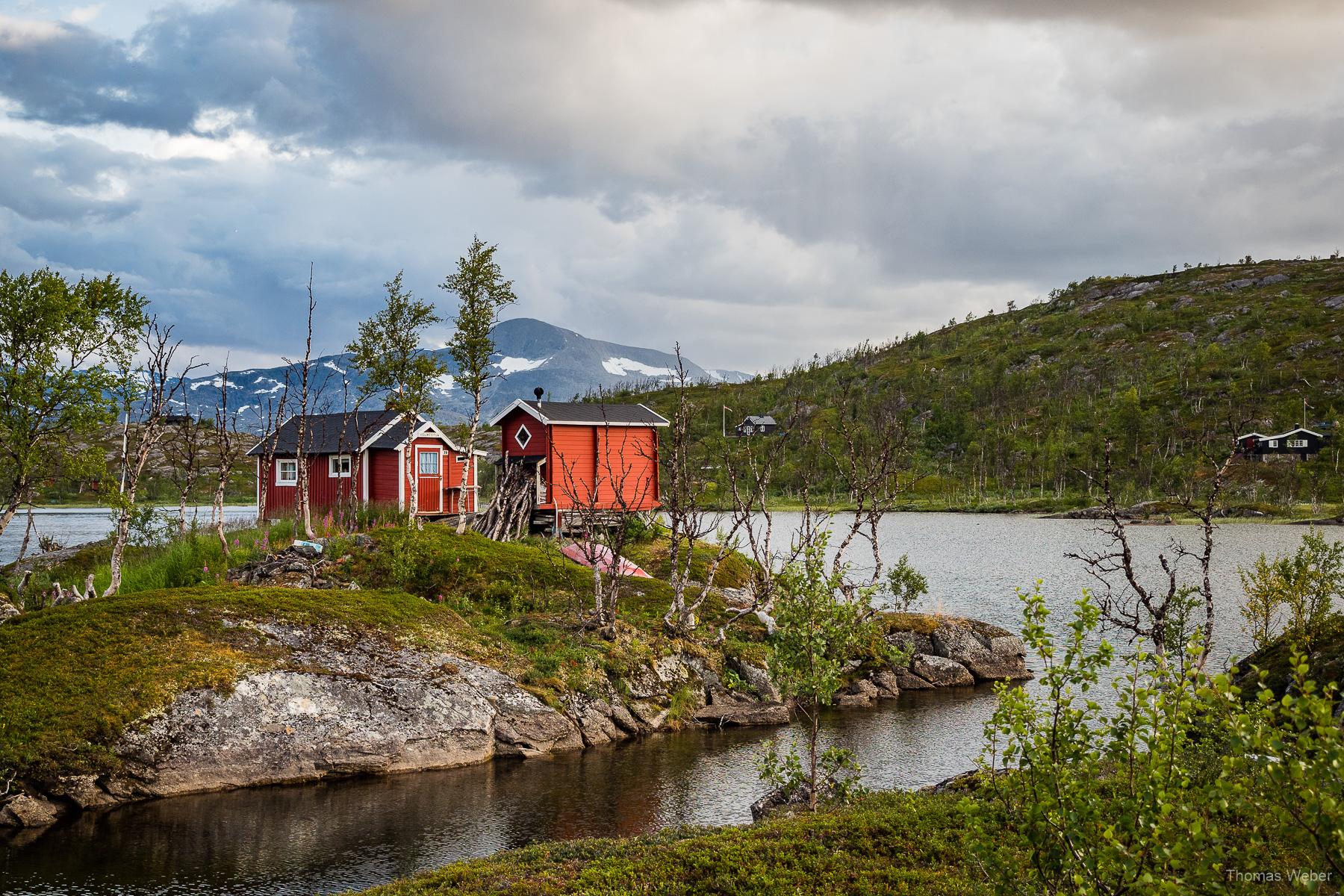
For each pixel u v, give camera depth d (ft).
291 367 147.95
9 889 53.42
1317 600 87.71
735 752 85.40
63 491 421.18
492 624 101.30
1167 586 184.24
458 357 154.30
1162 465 475.31
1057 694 31.17
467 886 47.29
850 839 50.26
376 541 120.57
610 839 58.08
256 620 84.58
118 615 81.25
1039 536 320.91
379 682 81.71
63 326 89.81
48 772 65.26
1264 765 23.73
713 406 631.97
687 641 105.81
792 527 322.75
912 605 161.17
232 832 63.10
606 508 165.48
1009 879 30.63
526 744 83.82
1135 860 25.40
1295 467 470.80
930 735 91.15
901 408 655.35
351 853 59.47
